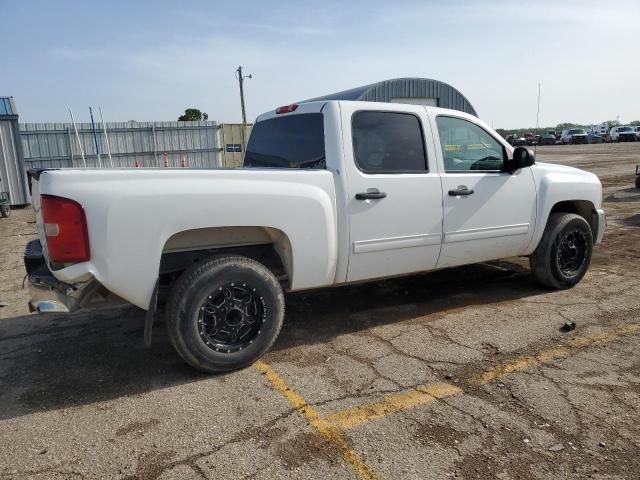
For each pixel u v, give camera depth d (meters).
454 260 4.80
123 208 3.28
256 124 5.14
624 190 14.95
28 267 3.73
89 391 3.52
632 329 4.39
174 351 4.17
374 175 4.22
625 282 5.79
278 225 3.75
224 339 3.72
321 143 4.16
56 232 3.17
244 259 3.71
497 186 4.93
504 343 4.16
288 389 3.48
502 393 3.36
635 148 39.06
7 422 3.14
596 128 62.03
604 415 3.07
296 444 2.85
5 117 15.62
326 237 3.96
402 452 2.75
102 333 4.61
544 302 5.16
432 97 14.11
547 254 5.38
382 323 4.70
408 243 4.42
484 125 5.01
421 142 4.55
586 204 5.81
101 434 2.99
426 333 4.43
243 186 3.62
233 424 3.06
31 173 3.69
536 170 5.29
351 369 3.77
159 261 3.41
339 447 2.81
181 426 3.05
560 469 2.59
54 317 5.07
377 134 4.31
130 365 3.93
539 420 3.03
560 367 3.71
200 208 3.47
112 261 3.28
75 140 21.20
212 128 24.09
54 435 2.99
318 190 3.92
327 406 3.25
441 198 4.56
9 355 4.18
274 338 3.87
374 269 4.33
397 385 3.50
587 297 5.28
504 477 2.54
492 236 4.96
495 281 5.96
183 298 3.50
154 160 23.14
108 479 2.59
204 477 2.58
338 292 5.65
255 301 3.78
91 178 3.24
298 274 3.93
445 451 2.76
